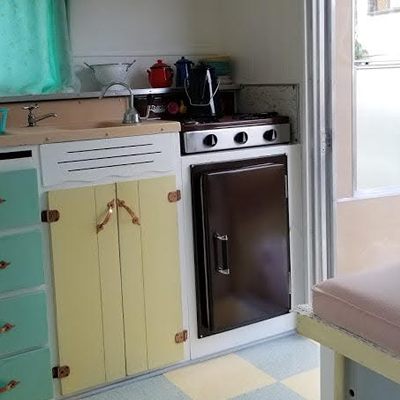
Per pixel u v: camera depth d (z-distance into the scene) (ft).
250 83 11.09
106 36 10.77
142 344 9.20
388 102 10.87
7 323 8.14
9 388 8.25
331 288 6.51
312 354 9.89
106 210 8.67
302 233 10.42
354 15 10.30
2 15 9.50
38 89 9.79
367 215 10.98
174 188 9.17
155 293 9.21
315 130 10.11
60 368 8.66
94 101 10.11
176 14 11.32
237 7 11.19
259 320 10.05
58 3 9.99
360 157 10.78
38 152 8.16
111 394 8.99
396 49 10.85
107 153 8.62
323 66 10.02
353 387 6.56
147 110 10.54
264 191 9.80
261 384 9.08
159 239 9.14
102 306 8.83
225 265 9.47
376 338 5.99
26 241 8.13
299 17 9.90
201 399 8.77
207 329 9.70
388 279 6.49
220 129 9.52
